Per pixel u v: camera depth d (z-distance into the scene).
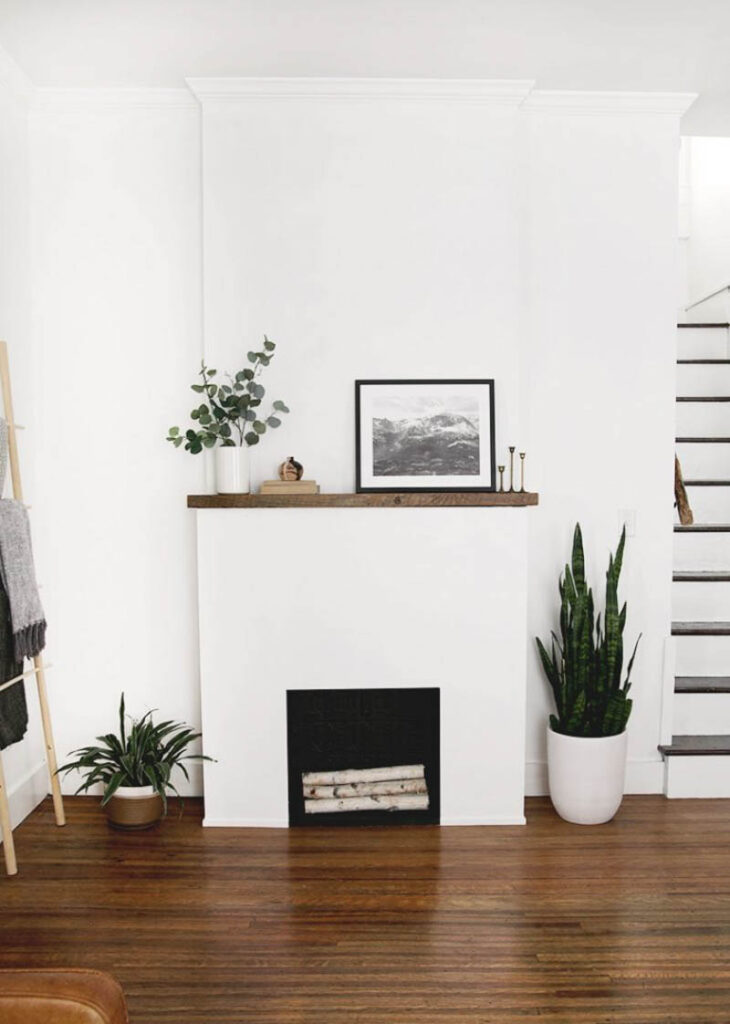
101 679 3.30
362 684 3.04
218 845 2.89
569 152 3.24
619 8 2.61
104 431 3.27
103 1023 1.09
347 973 2.14
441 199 3.15
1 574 2.64
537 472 3.29
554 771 3.09
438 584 3.03
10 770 3.02
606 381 3.29
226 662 3.03
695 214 5.30
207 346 3.17
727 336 4.61
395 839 2.94
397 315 3.17
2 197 2.97
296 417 3.19
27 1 2.55
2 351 2.82
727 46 2.85
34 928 2.35
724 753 3.27
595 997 2.04
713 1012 1.99
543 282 3.26
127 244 3.23
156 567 3.29
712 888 2.57
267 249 3.15
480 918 2.40
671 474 3.31
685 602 3.61
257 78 3.07
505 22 2.69
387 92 3.10
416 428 3.16
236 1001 2.03
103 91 3.17
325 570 3.02
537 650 3.31
